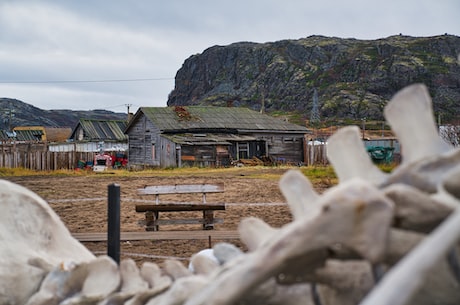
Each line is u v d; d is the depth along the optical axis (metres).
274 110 163.88
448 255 1.81
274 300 2.24
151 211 12.59
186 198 19.22
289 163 44.59
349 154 2.46
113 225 5.11
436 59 149.50
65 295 3.28
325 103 142.38
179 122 46.44
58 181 27.33
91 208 16.66
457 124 28.75
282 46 197.25
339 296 2.19
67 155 41.34
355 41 187.12
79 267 3.30
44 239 3.68
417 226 1.80
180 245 10.20
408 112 2.29
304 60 183.25
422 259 1.33
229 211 15.55
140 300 2.96
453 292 1.89
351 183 1.83
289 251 1.77
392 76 145.38
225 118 48.56
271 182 25.00
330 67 170.62
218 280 1.93
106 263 3.25
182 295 2.46
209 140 43.25
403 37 173.88
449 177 1.83
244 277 1.80
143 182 26.28
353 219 1.74
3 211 3.62
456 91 134.62
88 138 73.56
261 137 46.66
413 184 1.96
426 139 2.22
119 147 66.44
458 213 1.44
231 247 3.05
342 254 1.79
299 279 2.05
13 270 3.40
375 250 1.71
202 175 30.86
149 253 9.59
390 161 33.44
